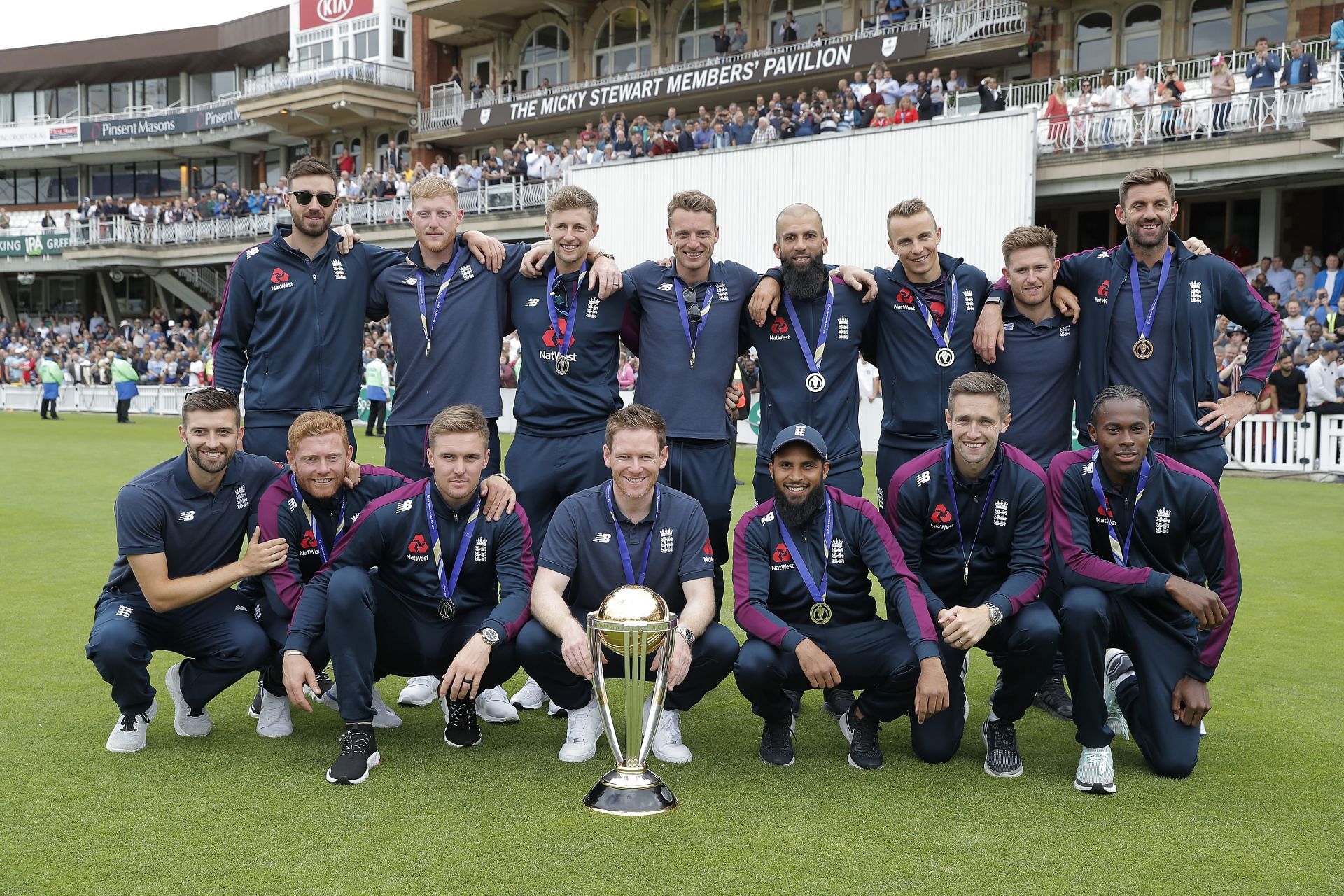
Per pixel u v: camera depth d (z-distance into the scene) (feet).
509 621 13.05
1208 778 12.50
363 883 9.55
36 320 141.08
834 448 15.65
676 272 16.01
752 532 13.51
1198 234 70.74
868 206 64.59
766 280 15.67
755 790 12.13
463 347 16.14
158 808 11.29
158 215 119.55
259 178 133.39
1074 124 61.21
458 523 13.43
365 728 12.54
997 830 10.92
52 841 10.41
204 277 124.88
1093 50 75.87
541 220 86.58
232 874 9.71
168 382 98.37
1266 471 45.19
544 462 16.10
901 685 12.72
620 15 103.14
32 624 19.16
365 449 54.54
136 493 13.00
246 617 13.78
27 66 137.59
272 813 11.18
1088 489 13.10
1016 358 15.60
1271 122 55.88
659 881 9.64
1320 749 13.43
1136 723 12.88
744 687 12.83
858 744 13.03
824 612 13.21
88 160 139.85
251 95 117.29
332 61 110.93
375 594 13.42
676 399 15.84
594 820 11.08
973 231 61.26
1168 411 14.78
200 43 129.80
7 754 12.93
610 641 11.60
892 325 15.80
